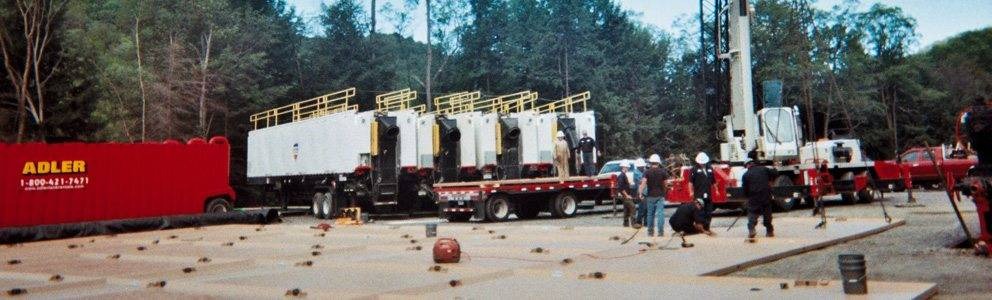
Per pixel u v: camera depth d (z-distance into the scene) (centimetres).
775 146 2347
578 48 6225
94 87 4003
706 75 2875
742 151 2347
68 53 3816
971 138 1166
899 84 6203
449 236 1777
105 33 4769
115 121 4300
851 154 2506
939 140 6431
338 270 1188
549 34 6162
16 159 2212
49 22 3572
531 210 2583
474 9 6912
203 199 2559
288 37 6141
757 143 2352
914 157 3469
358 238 1806
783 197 2286
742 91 2348
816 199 2211
